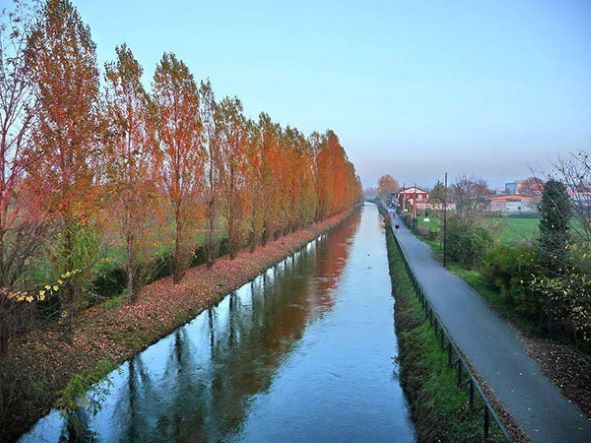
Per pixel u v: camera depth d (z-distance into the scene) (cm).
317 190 6762
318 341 1952
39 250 1159
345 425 1280
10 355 1210
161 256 2378
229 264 3158
